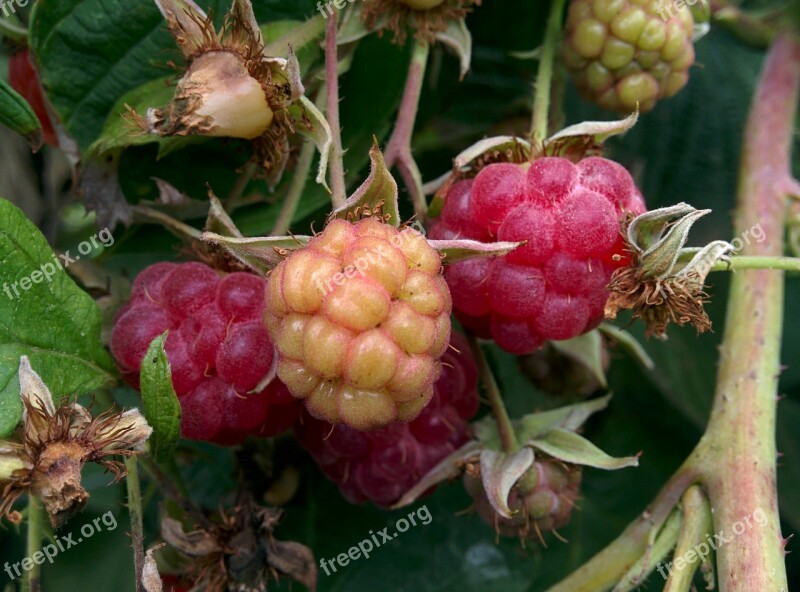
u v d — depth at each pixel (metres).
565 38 0.16
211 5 0.15
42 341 0.13
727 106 0.20
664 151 0.20
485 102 0.18
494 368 0.17
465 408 0.15
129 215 0.15
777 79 0.17
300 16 0.15
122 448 0.12
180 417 0.13
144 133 0.14
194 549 0.14
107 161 0.15
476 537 0.18
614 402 0.19
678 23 0.15
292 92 0.13
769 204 0.17
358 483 0.15
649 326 0.14
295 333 0.12
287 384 0.12
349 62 0.15
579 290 0.13
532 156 0.14
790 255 0.17
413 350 0.11
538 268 0.13
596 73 0.16
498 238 0.13
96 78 0.15
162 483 0.14
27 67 0.16
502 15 0.18
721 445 0.14
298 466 0.16
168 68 0.15
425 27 0.14
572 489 0.14
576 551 0.18
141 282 0.14
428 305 0.12
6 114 0.13
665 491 0.14
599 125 0.13
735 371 0.15
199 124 0.13
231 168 0.15
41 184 0.18
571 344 0.16
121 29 0.15
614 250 0.13
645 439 0.19
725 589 0.13
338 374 0.11
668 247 0.13
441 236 0.13
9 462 0.12
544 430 0.15
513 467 0.14
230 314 0.13
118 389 0.16
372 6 0.14
